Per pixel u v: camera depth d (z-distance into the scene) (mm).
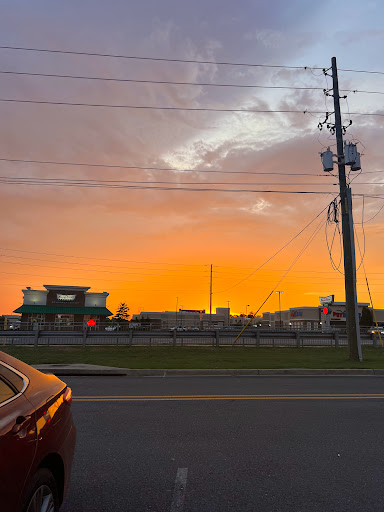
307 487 4059
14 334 21734
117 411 7387
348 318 16781
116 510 3539
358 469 4555
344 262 17453
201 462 4746
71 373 12539
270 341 23938
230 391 9484
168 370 12742
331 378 12000
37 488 2584
